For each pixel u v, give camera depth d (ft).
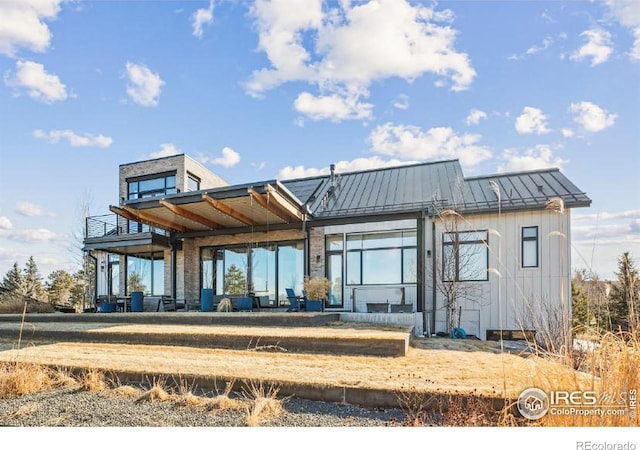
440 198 46.96
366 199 51.85
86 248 56.29
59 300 97.19
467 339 36.11
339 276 47.32
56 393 18.85
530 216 40.60
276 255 52.21
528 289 39.75
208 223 52.13
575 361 14.57
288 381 17.72
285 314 35.12
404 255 44.70
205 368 20.39
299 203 46.37
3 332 34.55
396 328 31.63
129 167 62.69
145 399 17.44
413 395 15.80
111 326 34.68
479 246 42.01
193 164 61.93
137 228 61.26
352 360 22.62
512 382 16.89
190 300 55.88
